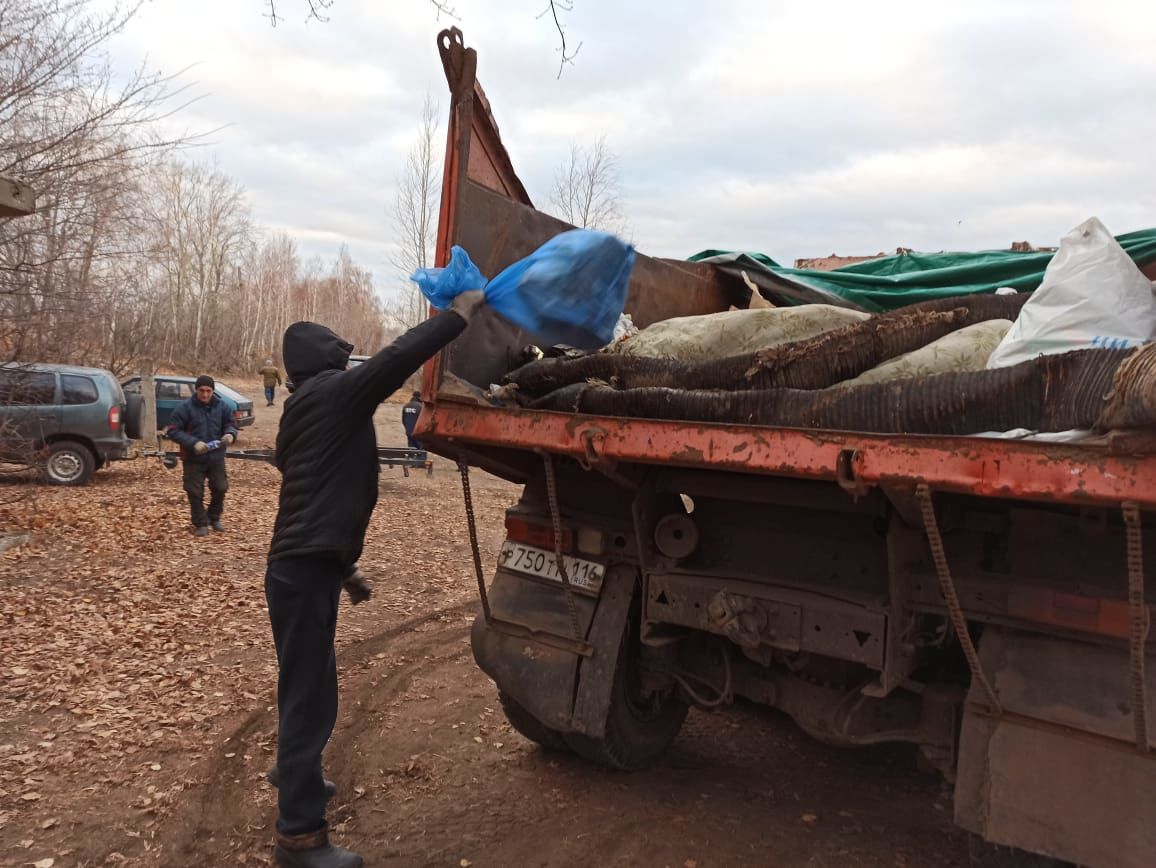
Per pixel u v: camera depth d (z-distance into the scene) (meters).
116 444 12.72
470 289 2.94
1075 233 2.81
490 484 15.48
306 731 2.91
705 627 3.21
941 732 3.04
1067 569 2.65
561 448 2.95
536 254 3.08
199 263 52.25
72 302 9.94
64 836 3.19
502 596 3.79
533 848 3.21
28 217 8.95
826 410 2.61
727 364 3.02
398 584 7.59
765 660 3.38
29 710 4.34
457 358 3.41
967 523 2.85
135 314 16.58
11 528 8.91
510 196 3.84
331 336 3.16
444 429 3.19
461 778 3.81
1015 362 2.72
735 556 3.33
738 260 5.40
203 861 3.08
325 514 2.88
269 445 18.61
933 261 5.68
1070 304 2.68
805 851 3.24
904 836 3.40
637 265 4.62
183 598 6.63
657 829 3.37
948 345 2.92
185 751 3.97
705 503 3.42
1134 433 1.99
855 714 3.24
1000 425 2.38
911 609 2.93
